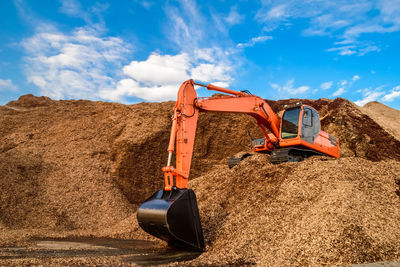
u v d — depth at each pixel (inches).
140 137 879.1
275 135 539.2
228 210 407.2
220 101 440.8
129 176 831.1
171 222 309.6
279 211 349.4
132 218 573.0
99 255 320.5
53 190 713.6
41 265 253.1
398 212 320.5
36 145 872.3
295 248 275.7
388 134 904.9
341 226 276.7
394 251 256.2
